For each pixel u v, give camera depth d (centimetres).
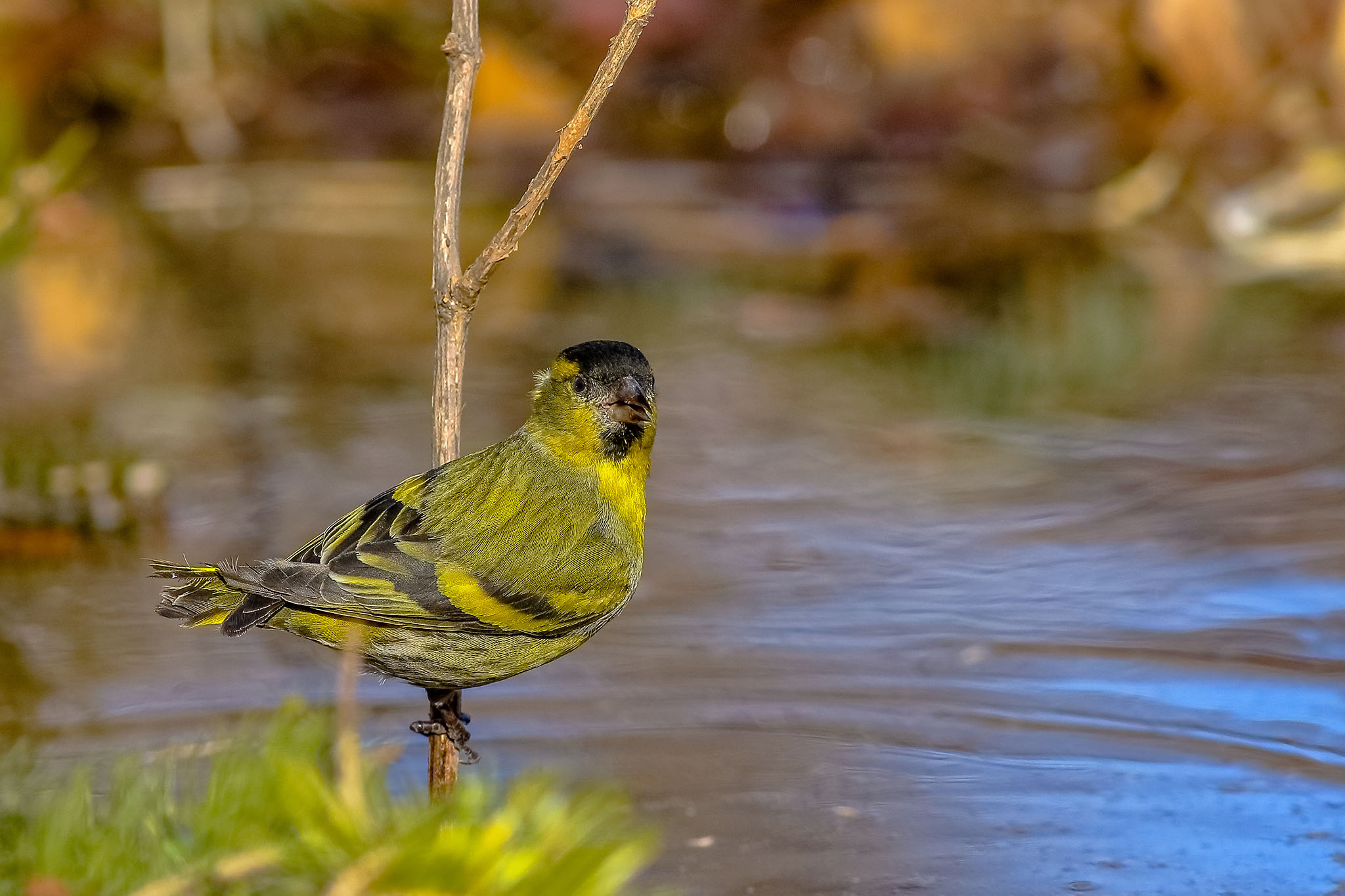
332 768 404
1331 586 955
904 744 782
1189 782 745
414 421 1238
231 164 1959
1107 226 1773
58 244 1652
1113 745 780
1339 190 1734
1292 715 810
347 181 1911
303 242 1698
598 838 388
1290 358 1387
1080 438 1223
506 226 625
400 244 1691
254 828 396
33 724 772
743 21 2097
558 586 695
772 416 1270
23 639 880
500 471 713
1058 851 679
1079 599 945
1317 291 1566
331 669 859
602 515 728
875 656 874
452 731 700
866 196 1873
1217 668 857
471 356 1377
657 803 718
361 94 2050
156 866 404
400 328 1454
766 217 1805
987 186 1892
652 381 754
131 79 1972
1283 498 1094
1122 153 1908
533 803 355
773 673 852
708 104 2075
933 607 934
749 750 766
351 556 655
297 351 1393
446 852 330
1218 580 967
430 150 2030
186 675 839
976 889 648
